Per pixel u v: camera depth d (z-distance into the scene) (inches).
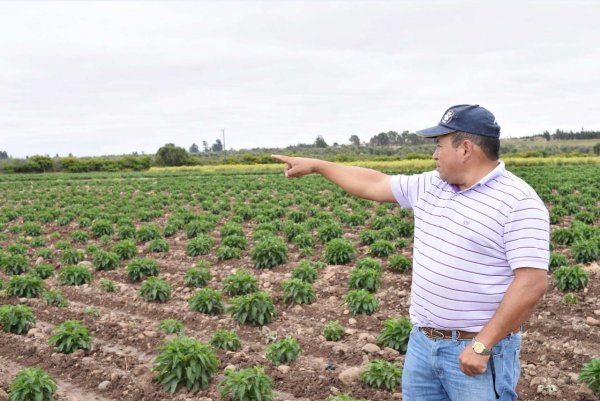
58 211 1218.0
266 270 630.5
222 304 466.6
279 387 323.0
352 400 271.9
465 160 161.5
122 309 497.7
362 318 445.4
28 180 2610.7
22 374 305.1
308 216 1091.3
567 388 306.0
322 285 541.6
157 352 383.2
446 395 179.0
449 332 167.0
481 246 159.0
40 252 738.2
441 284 164.9
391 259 599.8
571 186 1396.4
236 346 378.6
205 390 313.6
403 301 484.1
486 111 161.2
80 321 432.1
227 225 866.1
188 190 1765.5
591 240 613.6
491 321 153.5
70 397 313.7
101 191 1876.2
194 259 708.0
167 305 496.4
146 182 2266.2
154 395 312.2
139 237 874.8
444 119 164.6
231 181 2111.2
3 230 1050.7
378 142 7455.7
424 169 2605.8
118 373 343.3
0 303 511.5
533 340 381.1
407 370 181.5
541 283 151.6
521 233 152.9
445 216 167.2
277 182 1950.1
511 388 166.2
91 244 839.1
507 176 162.9
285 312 470.9
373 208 1173.7
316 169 204.1
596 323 406.0
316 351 378.6
